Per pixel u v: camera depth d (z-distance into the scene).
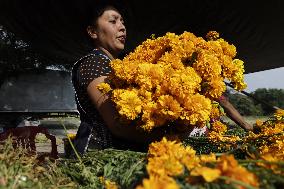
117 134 1.89
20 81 12.80
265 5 6.04
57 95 13.09
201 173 0.83
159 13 5.99
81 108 2.04
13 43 12.33
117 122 1.84
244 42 7.17
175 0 5.80
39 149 5.42
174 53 1.70
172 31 6.57
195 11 6.07
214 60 1.67
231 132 3.00
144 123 1.65
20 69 12.74
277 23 6.42
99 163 1.68
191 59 1.68
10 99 12.74
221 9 6.09
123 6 5.66
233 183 0.81
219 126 2.36
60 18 6.20
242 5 6.02
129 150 1.87
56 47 7.36
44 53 7.91
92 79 1.96
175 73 1.57
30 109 12.78
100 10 2.18
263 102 2.92
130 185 1.20
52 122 12.24
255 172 0.91
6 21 6.84
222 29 6.60
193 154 1.11
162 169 0.95
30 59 12.54
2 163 1.31
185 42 1.72
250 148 1.16
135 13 5.93
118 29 2.18
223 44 1.81
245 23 6.48
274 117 2.13
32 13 6.34
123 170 1.48
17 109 12.72
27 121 12.41
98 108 1.90
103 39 2.18
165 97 1.52
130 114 1.56
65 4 5.90
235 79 1.77
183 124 1.68
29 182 1.26
